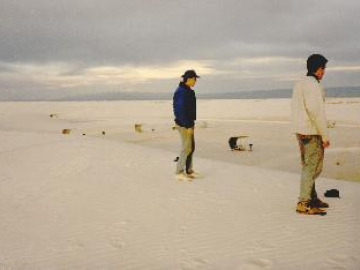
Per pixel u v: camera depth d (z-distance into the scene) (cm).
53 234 547
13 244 511
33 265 443
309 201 621
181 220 598
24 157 1204
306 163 618
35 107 12875
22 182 894
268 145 2875
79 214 641
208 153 2541
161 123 5459
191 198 733
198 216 617
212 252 468
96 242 512
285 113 7288
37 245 506
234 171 1025
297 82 617
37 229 571
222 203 695
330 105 10738
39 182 889
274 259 441
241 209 654
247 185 845
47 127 5047
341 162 2022
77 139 1595
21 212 663
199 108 10744
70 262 451
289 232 529
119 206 685
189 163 926
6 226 589
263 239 506
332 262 425
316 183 891
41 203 717
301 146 623
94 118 7100
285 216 606
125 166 1065
